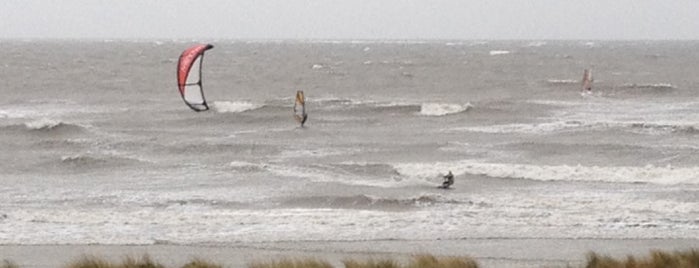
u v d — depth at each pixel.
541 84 139.25
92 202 44.66
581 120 86.50
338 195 45.75
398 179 52.84
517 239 35.81
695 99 113.00
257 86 143.88
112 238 36.00
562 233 36.88
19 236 36.19
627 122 82.56
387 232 37.19
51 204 44.12
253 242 35.34
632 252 33.22
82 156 59.47
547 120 86.88
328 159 61.91
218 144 67.88
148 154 64.69
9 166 57.94
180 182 51.59
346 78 164.50
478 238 36.00
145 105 103.62
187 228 37.97
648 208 42.16
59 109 99.69
